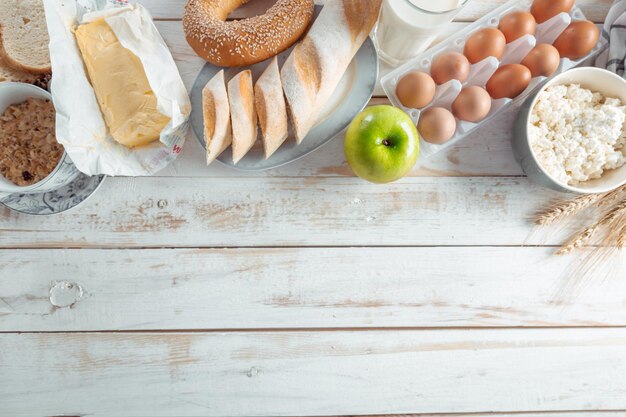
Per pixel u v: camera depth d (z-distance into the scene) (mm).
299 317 747
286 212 750
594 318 750
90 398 736
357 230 752
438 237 754
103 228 742
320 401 745
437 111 674
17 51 712
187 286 746
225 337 744
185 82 760
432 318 750
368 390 747
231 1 726
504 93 691
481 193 756
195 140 750
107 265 742
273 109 668
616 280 749
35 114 704
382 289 750
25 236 737
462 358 749
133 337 740
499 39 675
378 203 753
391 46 743
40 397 733
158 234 745
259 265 748
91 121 676
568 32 695
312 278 749
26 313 735
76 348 736
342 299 749
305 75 676
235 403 742
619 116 674
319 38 679
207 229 747
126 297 742
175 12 756
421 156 747
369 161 654
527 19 681
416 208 754
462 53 724
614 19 734
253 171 741
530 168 698
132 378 738
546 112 695
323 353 746
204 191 748
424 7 681
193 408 741
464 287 752
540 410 749
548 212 728
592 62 773
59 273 739
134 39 680
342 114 730
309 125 700
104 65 679
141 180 745
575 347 750
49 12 633
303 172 753
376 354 747
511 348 750
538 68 687
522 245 754
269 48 681
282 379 745
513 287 752
